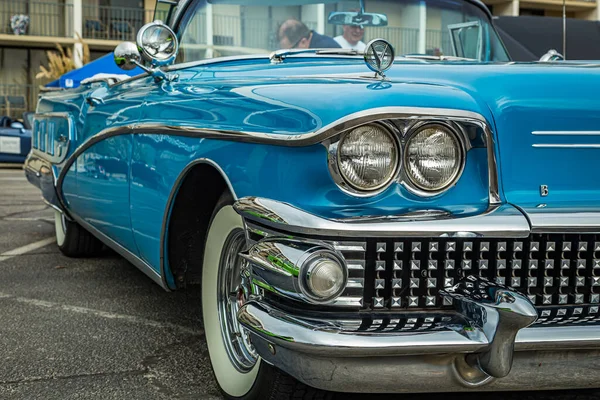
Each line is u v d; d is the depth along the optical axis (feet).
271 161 6.26
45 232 18.79
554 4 48.44
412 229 5.73
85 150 11.73
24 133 46.16
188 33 10.36
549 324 5.90
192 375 8.46
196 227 8.49
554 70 7.25
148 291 12.41
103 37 69.82
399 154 5.91
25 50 70.44
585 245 6.27
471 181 6.19
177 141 7.98
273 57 9.28
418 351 5.53
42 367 8.71
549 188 6.56
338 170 5.83
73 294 12.20
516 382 5.99
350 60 9.35
